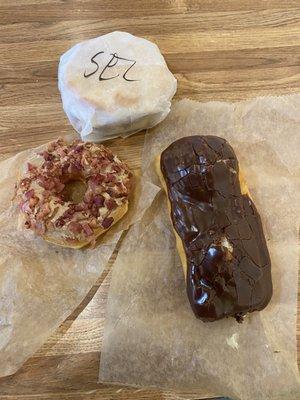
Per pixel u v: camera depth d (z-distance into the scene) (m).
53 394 0.24
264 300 0.24
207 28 0.31
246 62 0.30
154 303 0.25
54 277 0.26
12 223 0.27
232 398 0.23
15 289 0.25
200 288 0.23
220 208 0.24
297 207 0.26
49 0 0.31
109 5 0.31
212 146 0.25
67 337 0.25
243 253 0.24
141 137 0.28
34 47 0.31
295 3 0.31
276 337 0.24
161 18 0.31
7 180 0.28
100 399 0.24
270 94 0.29
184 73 0.30
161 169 0.26
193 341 0.24
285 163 0.27
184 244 0.24
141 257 0.26
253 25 0.31
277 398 0.23
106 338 0.24
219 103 0.29
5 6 0.31
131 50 0.28
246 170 0.27
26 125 0.29
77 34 0.31
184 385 0.23
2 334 0.24
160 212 0.27
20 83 0.30
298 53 0.30
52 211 0.26
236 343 0.24
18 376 0.24
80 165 0.27
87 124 0.27
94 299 0.25
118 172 0.27
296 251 0.25
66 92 0.27
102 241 0.26
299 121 0.28
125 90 0.27
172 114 0.28
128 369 0.24
